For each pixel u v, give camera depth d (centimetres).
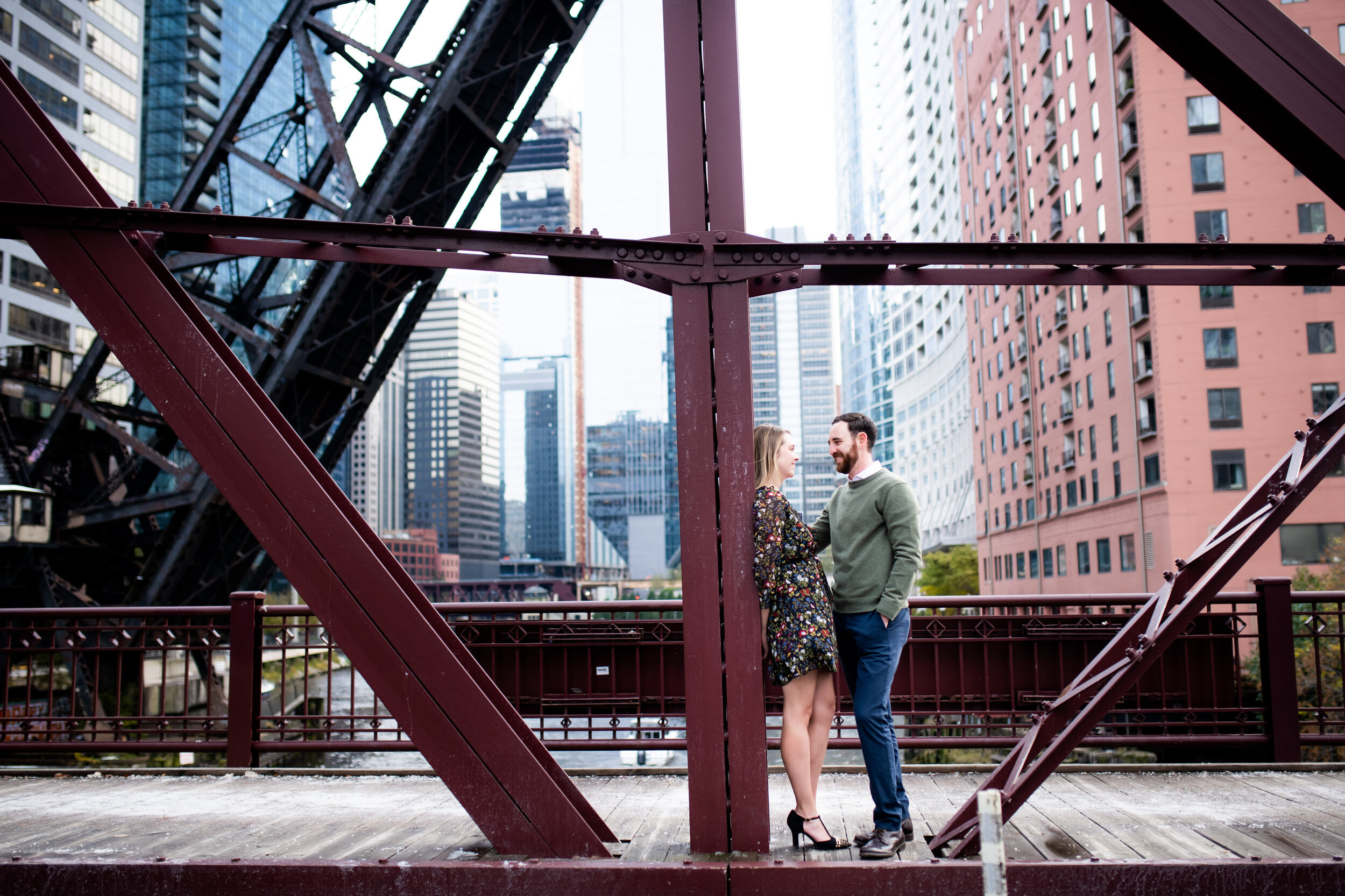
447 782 319
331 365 2061
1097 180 3931
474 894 305
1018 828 396
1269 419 3228
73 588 2661
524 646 603
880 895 301
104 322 319
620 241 331
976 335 6275
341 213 1973
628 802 460
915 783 502
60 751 571
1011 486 5481
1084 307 4150
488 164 2091
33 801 481
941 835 358
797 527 354
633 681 594
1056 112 4481
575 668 601
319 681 4525
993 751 2519
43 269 4856
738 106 343
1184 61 326
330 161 2056
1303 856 352
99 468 2602
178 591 2220
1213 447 3262
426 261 335
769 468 376
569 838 319
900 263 332
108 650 597
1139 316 3509
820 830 354
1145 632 356
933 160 8656
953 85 7700
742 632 328
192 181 2017
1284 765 525
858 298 12744
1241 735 548
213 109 10631
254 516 319
